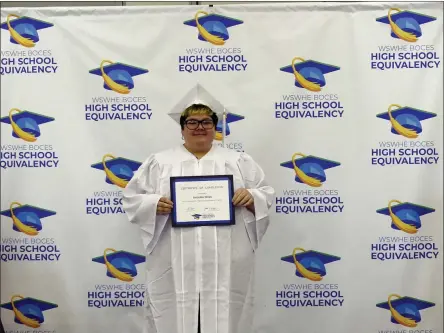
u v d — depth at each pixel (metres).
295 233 2.51
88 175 2.49
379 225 2.49
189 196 1.98
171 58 2.47
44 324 2.53
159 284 2.01
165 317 2.00
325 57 2.46
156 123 2.48
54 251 2.51
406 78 2.46
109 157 2.49
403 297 2.50
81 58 2.47
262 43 2.46
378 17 2.46
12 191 2.50
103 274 2.52
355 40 2.46
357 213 2.49
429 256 2.49
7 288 2.52
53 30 2.47
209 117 2.04
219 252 1.97
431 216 2.48
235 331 2.01
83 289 2.52
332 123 2.47
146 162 2.11
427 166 2.47
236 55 2.46
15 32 2.47
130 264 2.51
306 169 2.48
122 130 2.48
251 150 2.48
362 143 2.47
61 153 2.49
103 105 2.48
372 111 2.47
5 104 2.48
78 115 2.48
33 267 2.52
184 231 1.98
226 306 1.97
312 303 2.52
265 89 2.47
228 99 2.47
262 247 2.51
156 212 1.97
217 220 1.97
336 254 2.50
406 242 2.49
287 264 2.51
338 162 2.48
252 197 2.01
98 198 2.50
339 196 2.49
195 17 2.46
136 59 2.47
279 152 2.48
